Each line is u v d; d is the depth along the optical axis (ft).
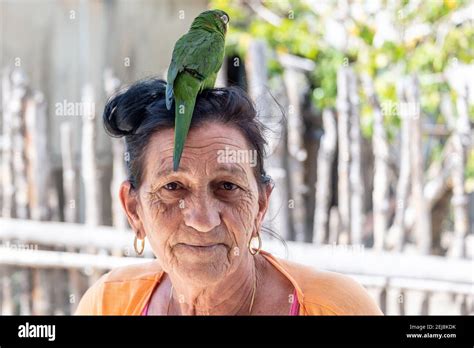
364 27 10.32
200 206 3.44
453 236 9.07
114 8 9.82
